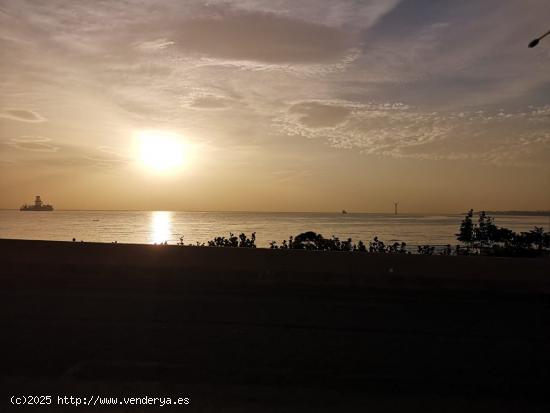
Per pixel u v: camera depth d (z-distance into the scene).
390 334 7.08
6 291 9.21
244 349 6.40
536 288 9.61
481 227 17.05
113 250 10.88
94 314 7.84
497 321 7.80
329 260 10.30
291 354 6.26
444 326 7.49
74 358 6.03
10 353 6.16
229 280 10.12
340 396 5.18
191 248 10.74
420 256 10.23
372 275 9.98
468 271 9.92
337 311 8.18
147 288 9.57
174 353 6.23
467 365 6.02
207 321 7.55
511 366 6.01
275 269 10.19
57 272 10.56
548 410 4.95
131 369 5.74
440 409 4.94
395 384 5.48
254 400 5.06
